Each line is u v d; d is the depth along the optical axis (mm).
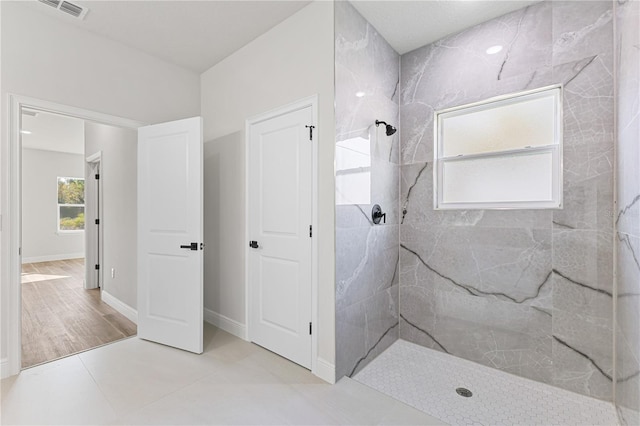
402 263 2680
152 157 2646
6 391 1885
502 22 2150
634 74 1381
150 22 2367
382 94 2453
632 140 1412
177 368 2180
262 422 1637
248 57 2646
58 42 2305
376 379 2074
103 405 1760
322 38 2055
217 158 2967
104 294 3756
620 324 1643
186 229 2486
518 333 2100
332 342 2014
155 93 2865
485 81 2223
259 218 2551
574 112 1875
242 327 2695
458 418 1684
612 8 1746
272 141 2439
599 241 1800
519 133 2135
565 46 1903
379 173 2426
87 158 4289
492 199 2250
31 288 4410
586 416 1690
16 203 2105
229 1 2139
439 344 2473
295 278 2266
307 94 2156
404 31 2363
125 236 3289
